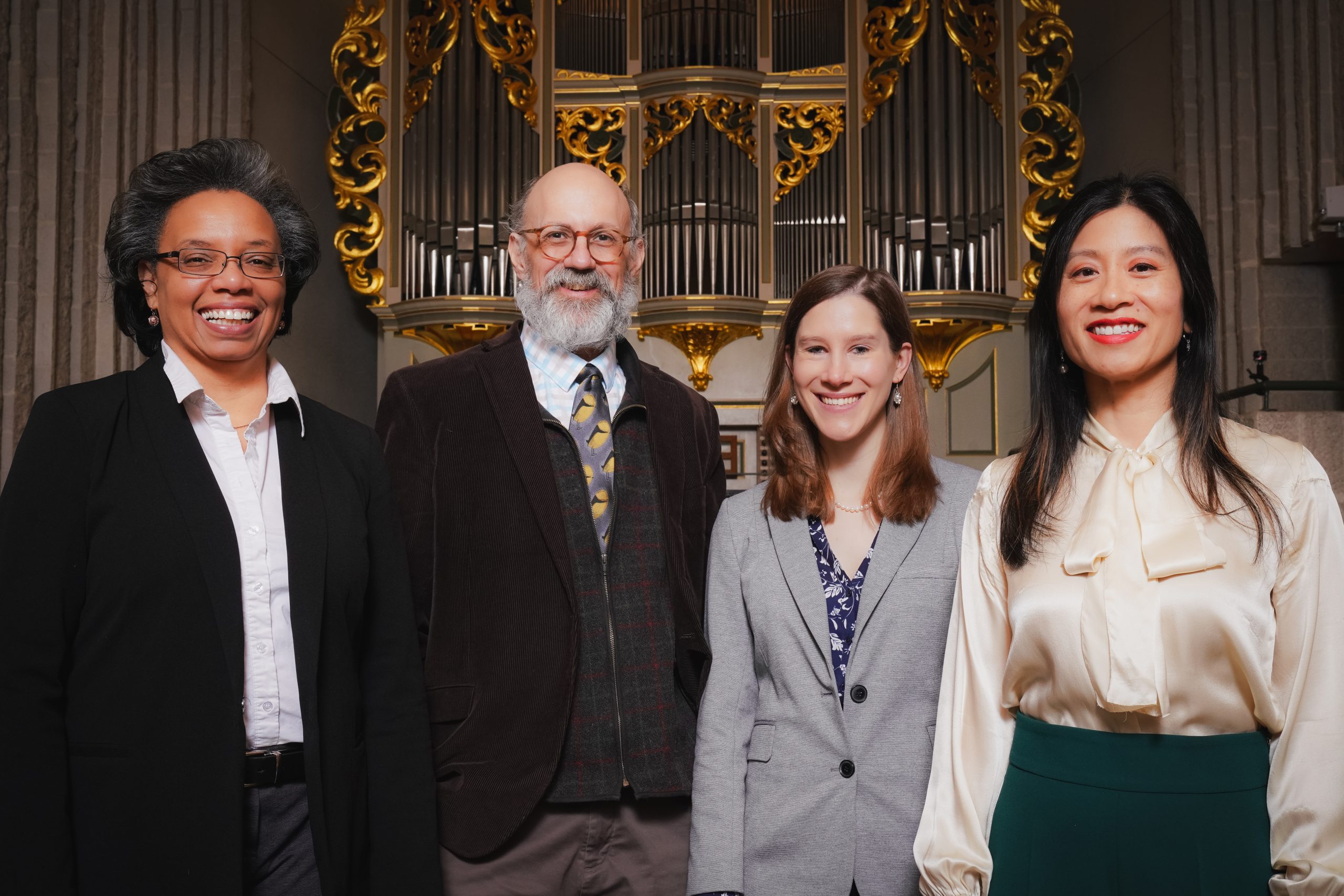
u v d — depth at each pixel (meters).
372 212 6.03
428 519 1.95
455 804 1.86
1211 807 1.36
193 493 1.52
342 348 6.17
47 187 4.13
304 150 6.00
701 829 1.77
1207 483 1.44
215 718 1.46
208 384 1.63
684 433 2.16
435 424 1.99
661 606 2.00
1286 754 1.35
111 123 4.45
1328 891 1.27
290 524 1.60
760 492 1.99
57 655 1.43
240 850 1.44
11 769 1.36
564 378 2.12
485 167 5.97
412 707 1.75
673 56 6.09
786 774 1.76
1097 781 1.40
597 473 2.05
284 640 1.57
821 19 6.11
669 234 6.00
